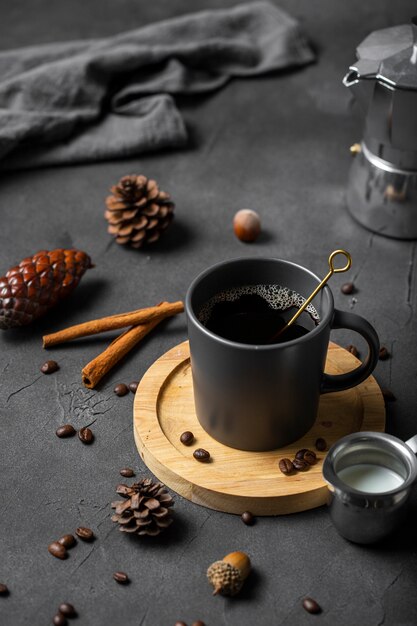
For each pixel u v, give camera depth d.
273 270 0.71
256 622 0.64
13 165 0.99
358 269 0.87
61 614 0.65
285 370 0.66
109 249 0.90
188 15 1.20
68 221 0.93
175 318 0.83
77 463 0.73
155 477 0.71
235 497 0.68
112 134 1.01
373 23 1.16
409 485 0.64
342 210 0.93
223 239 0.91
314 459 0.69
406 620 0.64
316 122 1.04
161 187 0.97
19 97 1.02
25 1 1.23
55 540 0.68
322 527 0.69
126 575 0.66
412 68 0.80
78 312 0.84
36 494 0.71
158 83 1.05
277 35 1.11
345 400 0.74
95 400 0.77
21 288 0.80
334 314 0.68
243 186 0.97
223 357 0.66
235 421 0.69
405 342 0.80
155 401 0.73
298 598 0.65
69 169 0.99
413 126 0.82
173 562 0.67
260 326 0.70
